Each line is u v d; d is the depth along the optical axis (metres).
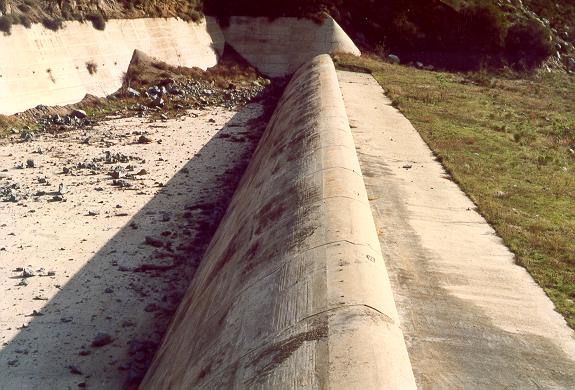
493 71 50.94
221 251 15.41
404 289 12.12
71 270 17.59
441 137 25.38
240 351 8.98
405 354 7.75
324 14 48.91
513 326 11.02
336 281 9.12
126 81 40.25
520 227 15.78
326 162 14.95
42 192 23.16
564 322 11.27
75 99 35.53
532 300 12.02
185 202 23.08
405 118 28.69
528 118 31.69
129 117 35.06
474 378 9.45
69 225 20.55
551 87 46.53
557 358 10.12
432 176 19.92
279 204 13.78
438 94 36.09
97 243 19.34
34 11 35.62
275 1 49.12
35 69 33.78
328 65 33.44
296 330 8.33
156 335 14.73
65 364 13.54
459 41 52.62
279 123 25.25
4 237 19.42
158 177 25.56
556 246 14.45
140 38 42.97
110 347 14.21
